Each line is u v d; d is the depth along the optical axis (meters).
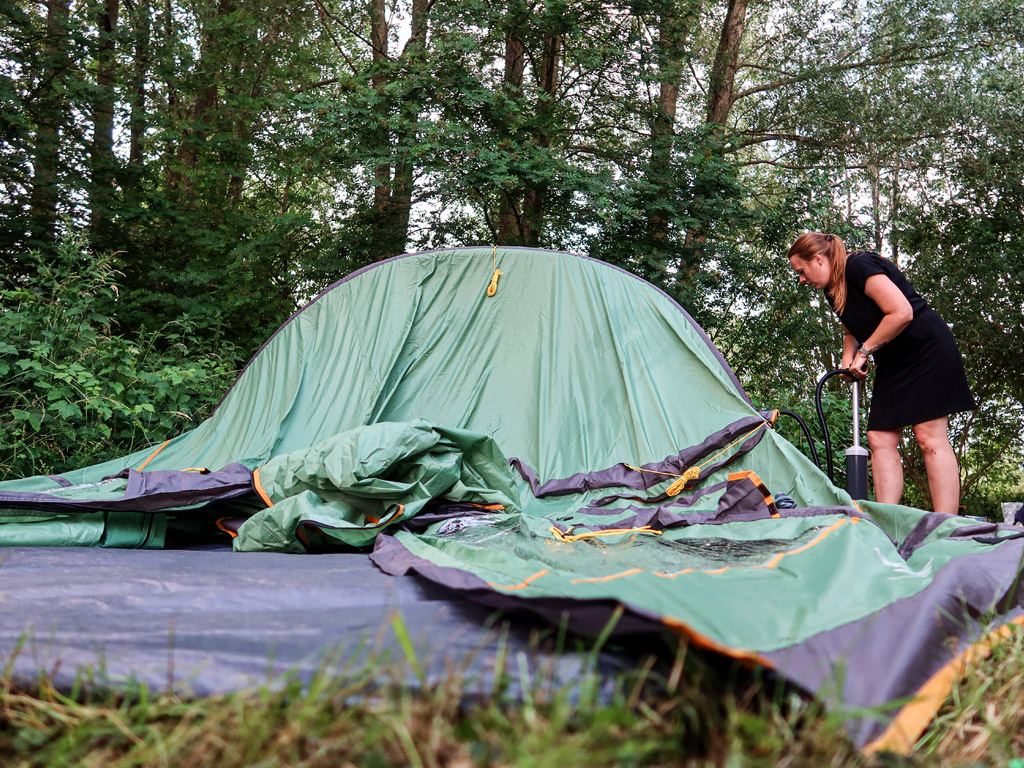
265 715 1.32
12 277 8.73
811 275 3.87
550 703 1.32
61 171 9.29
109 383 5.43
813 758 1.24
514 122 9.09
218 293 9.41
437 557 2.46
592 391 4.37
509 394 4.49
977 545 2.48
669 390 4.26
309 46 12.53
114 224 9.48
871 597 1.92
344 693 1.38
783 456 3.69
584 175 9.09
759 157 14.19
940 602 1.84
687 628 1.32
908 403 3.64
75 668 1.53
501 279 4.80
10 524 3.05
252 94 10.96
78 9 11.02
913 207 12.12
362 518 3.25
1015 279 11.52
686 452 3.88
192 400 5.96
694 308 9.95
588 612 1.49
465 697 1.35
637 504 3.74
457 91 9.27
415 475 3.35
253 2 11.14
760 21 13.53
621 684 1.42
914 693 1.54
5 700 1.42
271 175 11.29
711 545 2.68
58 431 5.29
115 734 1.33
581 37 9.82
